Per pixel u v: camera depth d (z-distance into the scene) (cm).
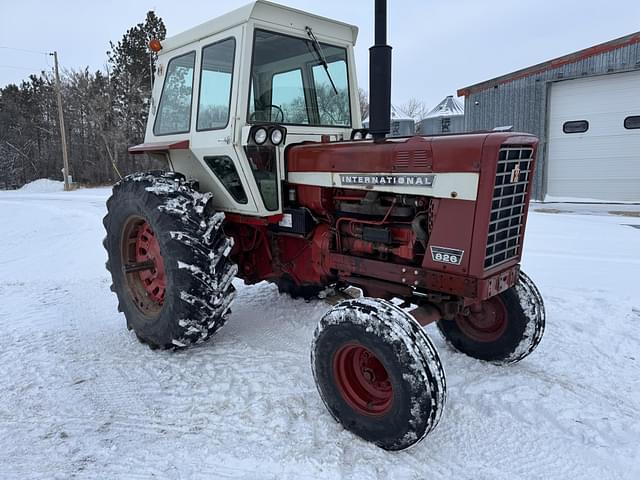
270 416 270
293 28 342
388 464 230
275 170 335
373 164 282
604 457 234
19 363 346
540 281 516
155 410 281
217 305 329
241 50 316
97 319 441
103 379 320
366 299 251
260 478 221
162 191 338
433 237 260
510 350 320
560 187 1222
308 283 359
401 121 2005
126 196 363
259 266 390
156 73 400
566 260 600
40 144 3738
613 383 302
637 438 248
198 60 353
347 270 310
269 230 362
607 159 1152
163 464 233
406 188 269
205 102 351
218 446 246
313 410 278
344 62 390
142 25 2995
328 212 320
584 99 1159
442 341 369
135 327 372
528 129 1241
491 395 290
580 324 389
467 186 243
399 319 232
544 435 253
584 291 476
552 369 321
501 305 322
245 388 301
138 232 386
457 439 251
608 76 1120
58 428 266
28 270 652
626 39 1070
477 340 337
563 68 1162
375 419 242
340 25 376
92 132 3384
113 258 391
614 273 539
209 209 343
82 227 985
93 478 225
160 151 397
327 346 256
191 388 305
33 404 291
